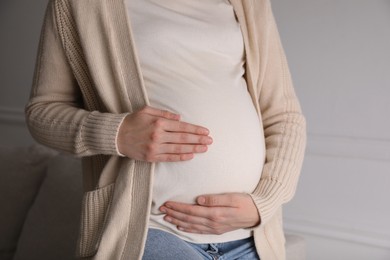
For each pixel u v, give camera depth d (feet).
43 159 8.91
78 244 5.02
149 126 4.62
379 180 7.68
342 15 7.81
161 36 4.96
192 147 4.74
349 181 7.88
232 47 5.32
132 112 4.79
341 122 7.91
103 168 5.06
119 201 4.79
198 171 4.87
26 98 10.73
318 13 7.97
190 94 4.95
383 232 7.68
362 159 7.78
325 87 7.99
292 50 8.19
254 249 5.33
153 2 5.18
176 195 4.89
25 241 8.01
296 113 5.64
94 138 4.76
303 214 8.23
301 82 8.16
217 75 5.14
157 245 4.73
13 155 8.93
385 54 7.57
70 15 5.10
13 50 10.78
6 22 10.79
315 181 8.11
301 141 5.55
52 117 5.08
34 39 10.54
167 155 4.69
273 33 5.76
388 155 7.57
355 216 7.87
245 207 4.97
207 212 4.81
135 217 4.76
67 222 7.83
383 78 7.61
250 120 5.21
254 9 5.69
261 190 5.26
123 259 4.69
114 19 4.95
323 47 7.97
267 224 5.47
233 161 5.00
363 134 7.78
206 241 5.03
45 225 7.94
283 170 5.35
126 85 4.93
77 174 8.16
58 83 5.32
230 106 5.08
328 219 8.05
